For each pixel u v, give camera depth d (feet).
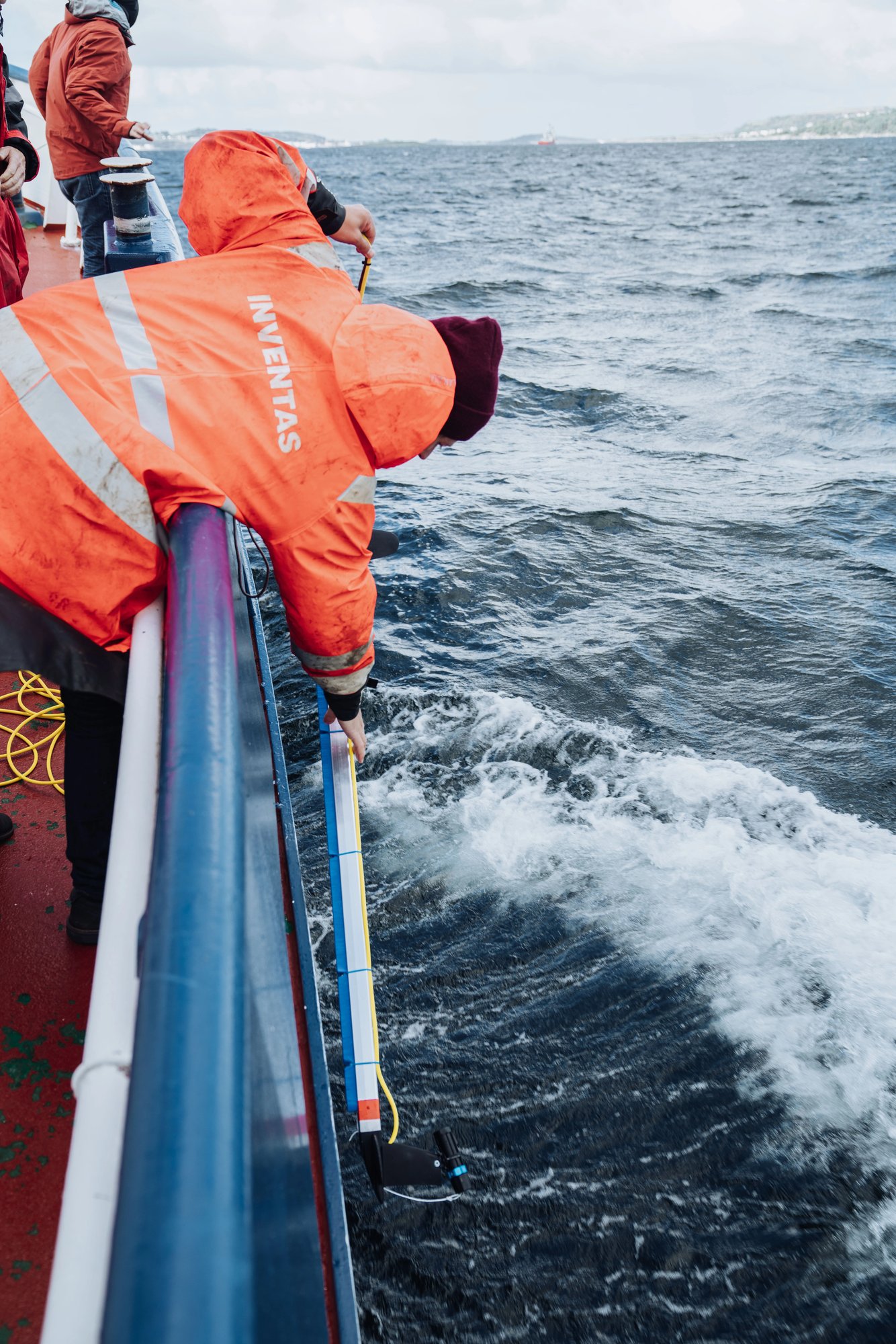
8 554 4.41
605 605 19.30
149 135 16.46
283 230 5.65
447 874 12.08
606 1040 10.06
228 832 2.73
